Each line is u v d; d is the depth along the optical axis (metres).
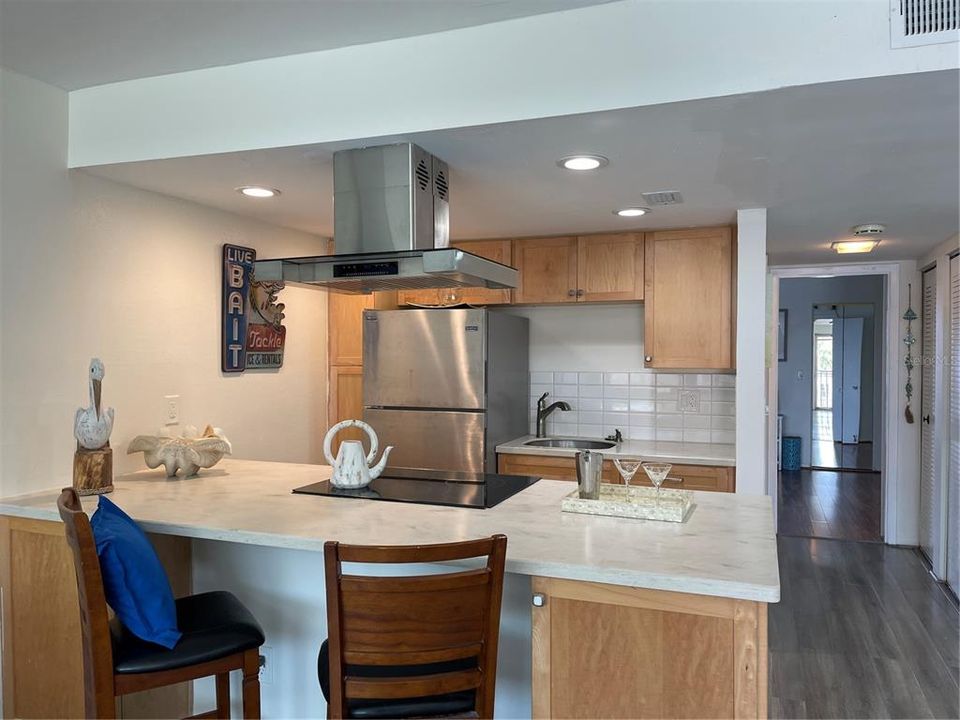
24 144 2.48
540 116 2.03
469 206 3.23
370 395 4.02
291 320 3.95
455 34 2.12
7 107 2.43
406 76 2.18
